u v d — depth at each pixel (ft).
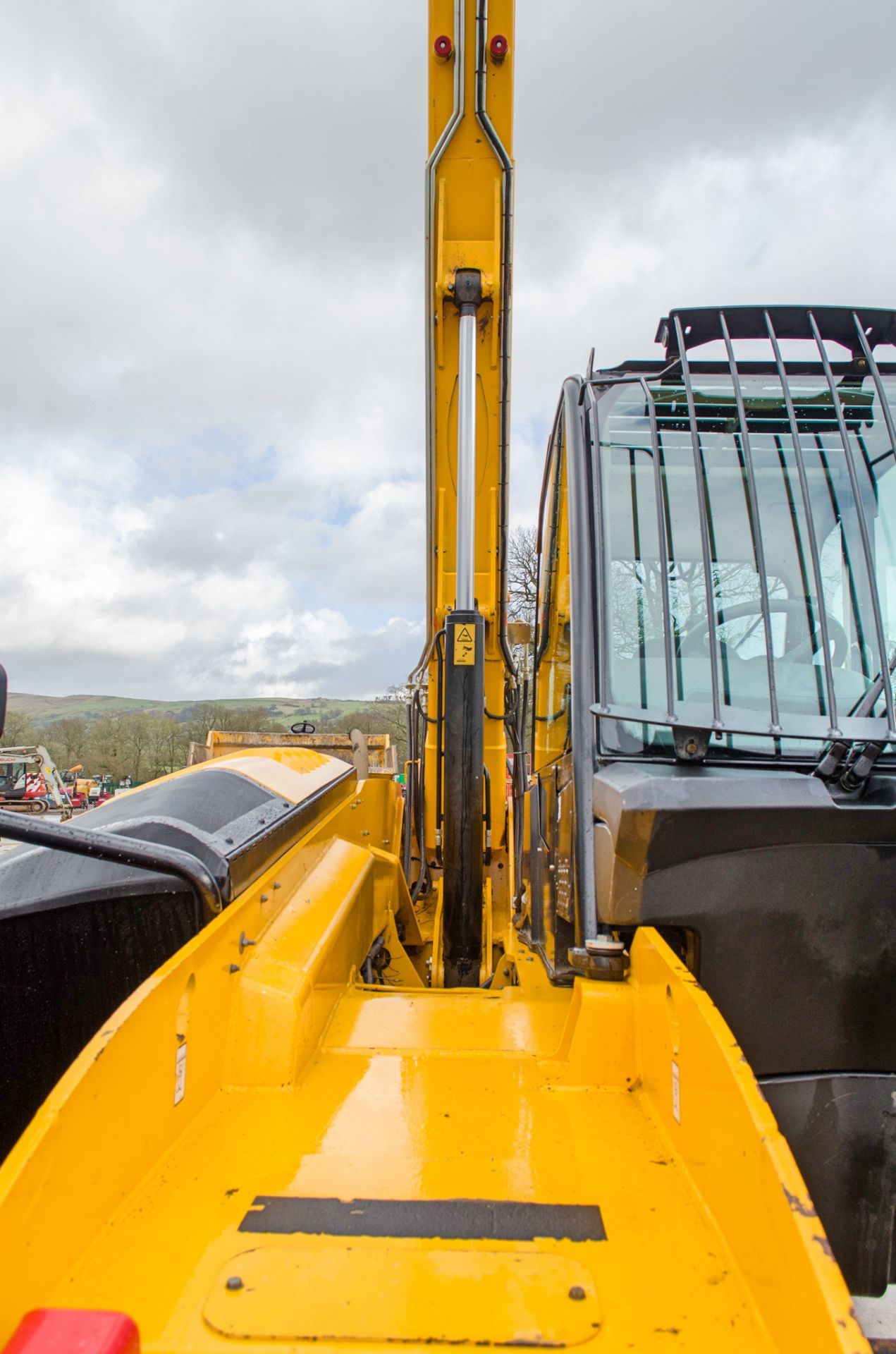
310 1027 5.45
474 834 9.67
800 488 6.50
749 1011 5.42
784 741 5.89
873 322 6.65
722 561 6.42
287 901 6.94
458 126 10.48
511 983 10.91
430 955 14.57
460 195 10.59
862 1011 5.43
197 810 6.44
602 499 6.58
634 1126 4.58
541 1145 4.37
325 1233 3.63
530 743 11.71
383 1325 3.15
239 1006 5.25
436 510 12.14
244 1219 3.71
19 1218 3.05
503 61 10.32
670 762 6.07
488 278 10.34
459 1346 3.07
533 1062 5.39
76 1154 3.42
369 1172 4.11
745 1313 3.26
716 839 5.20
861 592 6.28
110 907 5.63
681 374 6.75
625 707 5.83
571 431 6.95
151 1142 4.07
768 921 5.38
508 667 13.37
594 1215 3.79
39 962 5.55
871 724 5.43
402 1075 5.20
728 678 6.23
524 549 67.87
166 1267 3.42
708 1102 3.87
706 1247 3.60
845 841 5.27
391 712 83.87
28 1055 5.53
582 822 6.20
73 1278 3.33
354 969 8.09
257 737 22.68
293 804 7.86
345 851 9.39
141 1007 3.99
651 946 4.86
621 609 6.36
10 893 5.57
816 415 6.69
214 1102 4.85
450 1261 3.47
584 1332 3.13
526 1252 3.54
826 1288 2.81
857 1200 5.36
